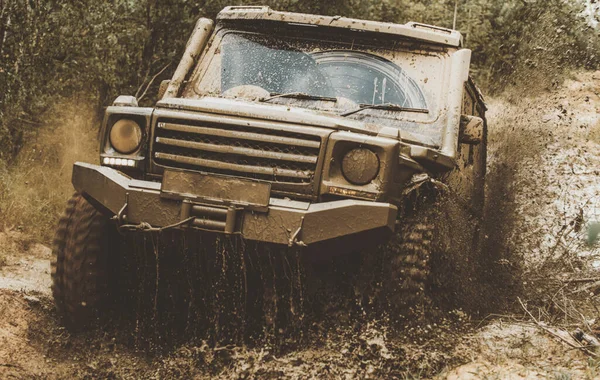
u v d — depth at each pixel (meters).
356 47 5.87
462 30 13.95
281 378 4.48
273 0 10.38
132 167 4.79
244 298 4.93
